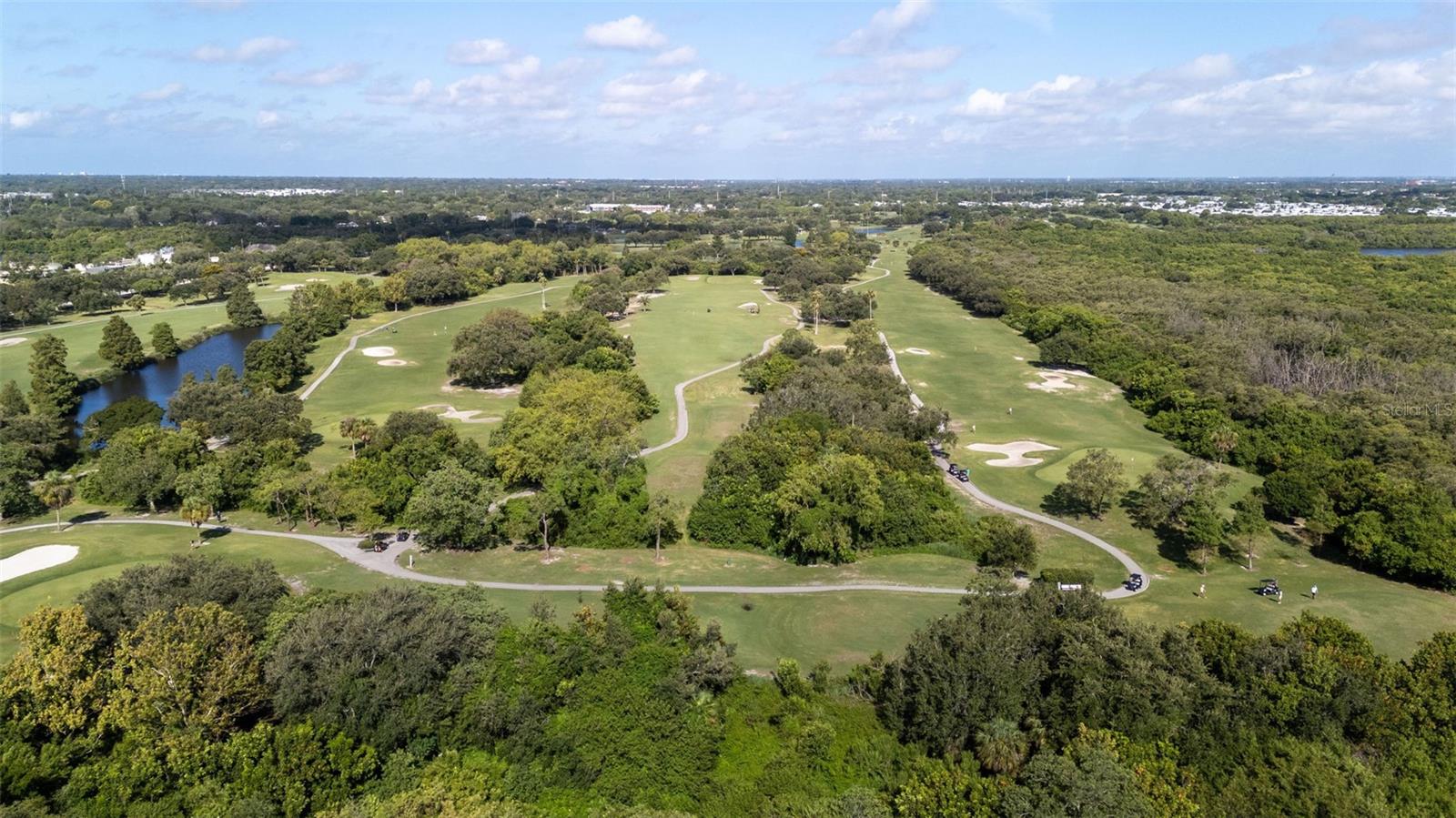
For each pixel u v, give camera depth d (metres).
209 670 49.97
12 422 105.06
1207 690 50.97
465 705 50.94
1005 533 78.56
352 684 49.69
